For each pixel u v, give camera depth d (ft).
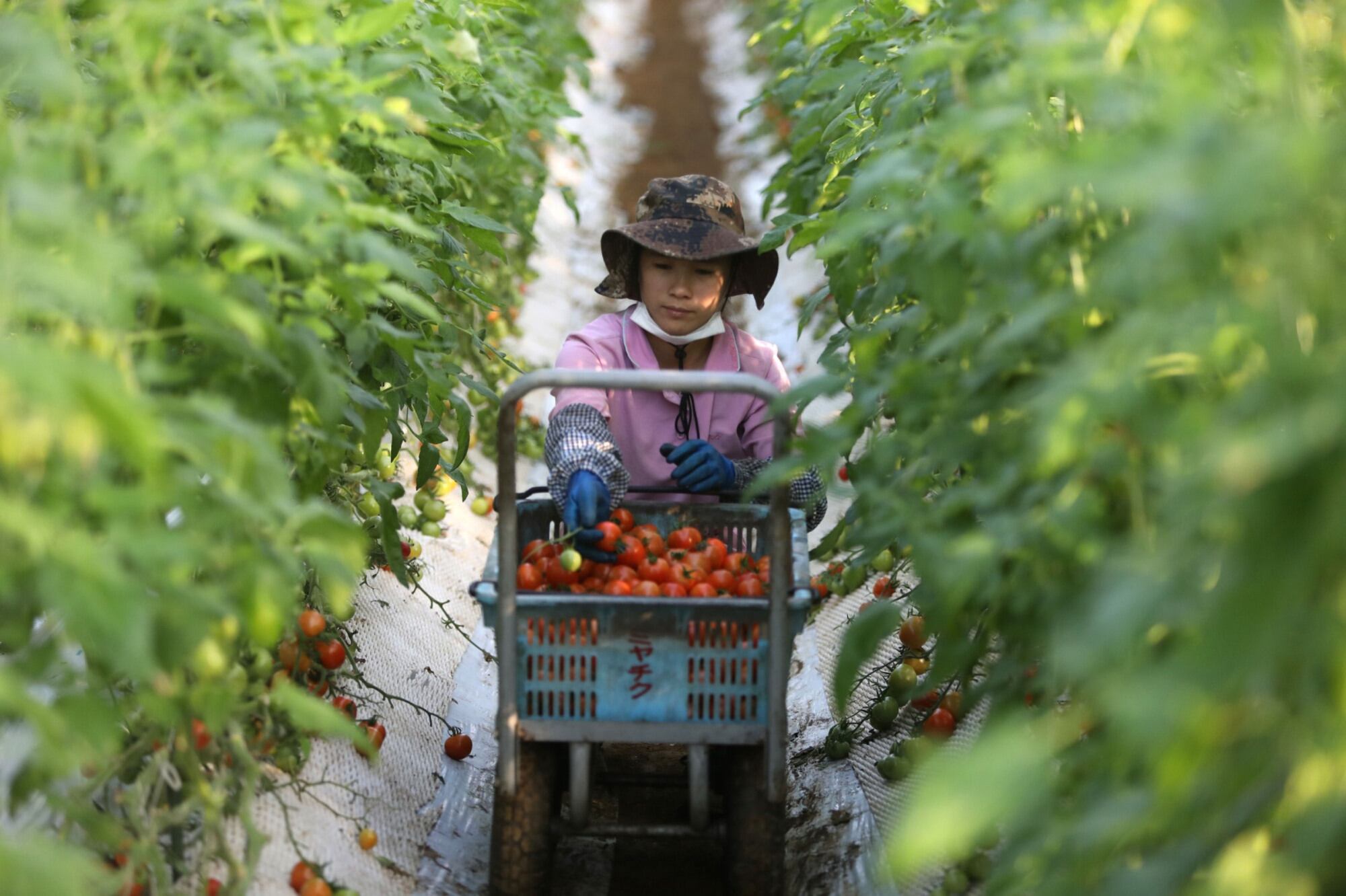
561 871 38.83
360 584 48.34
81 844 28.22
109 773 26.99
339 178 27.78
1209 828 18.20
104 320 21.33
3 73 26.20
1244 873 16.99
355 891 32.96
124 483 24.21
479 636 53.01
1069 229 24.86
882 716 42.52
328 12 36.45
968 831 14.80
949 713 39.47
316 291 27.22
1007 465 23.95
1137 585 16.28
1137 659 19.69
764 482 24.91
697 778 33.04
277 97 27.37
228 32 30.12
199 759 30.53
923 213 25.77
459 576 55.83
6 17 25.16
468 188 54.19
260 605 22.77
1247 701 17.33
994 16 25.94
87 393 17.48
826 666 50.26
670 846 40.19
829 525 62.08
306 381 26.61
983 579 25.86
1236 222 15.39
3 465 20.25
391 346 37.81
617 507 37.35
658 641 32.14
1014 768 15.20
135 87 24.41
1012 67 24.49
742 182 121.80
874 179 25.84
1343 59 23.68
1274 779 17.85
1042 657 26.78
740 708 32.63
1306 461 14.38
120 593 19.27
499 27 66.64
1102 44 22.68
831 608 54.90
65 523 21.02
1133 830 17.71
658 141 139.85
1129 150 17.88
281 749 34.83
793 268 97.60
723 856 37.76
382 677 45.09
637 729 32.65
